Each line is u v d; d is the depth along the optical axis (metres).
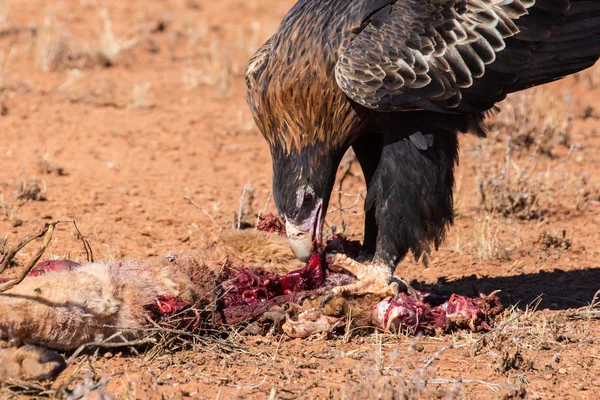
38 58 29.88
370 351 11.40
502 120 24.94
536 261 15.83
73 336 10.35
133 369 10.57
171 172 21.03
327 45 12.52
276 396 10.00
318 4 12.94
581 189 19.30
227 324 11.78
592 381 10.80
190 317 11.28
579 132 25.70
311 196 12.65
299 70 12.44
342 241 14.14
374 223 13.89
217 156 22.59
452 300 12.43
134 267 11.29
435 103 12.35
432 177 12.64
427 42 12.41
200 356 11.09
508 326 12.29
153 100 27.48
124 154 22.22
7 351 9.56
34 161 21.00
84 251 15.17
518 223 18.14
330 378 10.60
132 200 18.72
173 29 36.47
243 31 37.03
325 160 12.70
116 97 27.44
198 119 25.73
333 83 12.45
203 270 12.09
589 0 13.17
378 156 14.17
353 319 12.08
